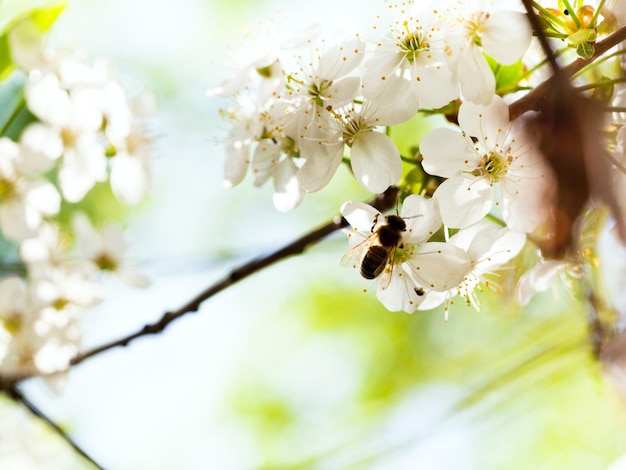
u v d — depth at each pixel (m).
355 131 0.36
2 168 0.39
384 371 0.72
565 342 0.47
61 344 0.40
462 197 0.35
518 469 0.70
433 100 0.35
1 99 0.42
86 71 0.39
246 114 0.38
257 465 0.71
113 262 0.43
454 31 0.35
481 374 0.60
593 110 0.30
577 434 0.68
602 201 0.30
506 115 0.34
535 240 0.36
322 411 0.73
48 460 0.49
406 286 0.36
